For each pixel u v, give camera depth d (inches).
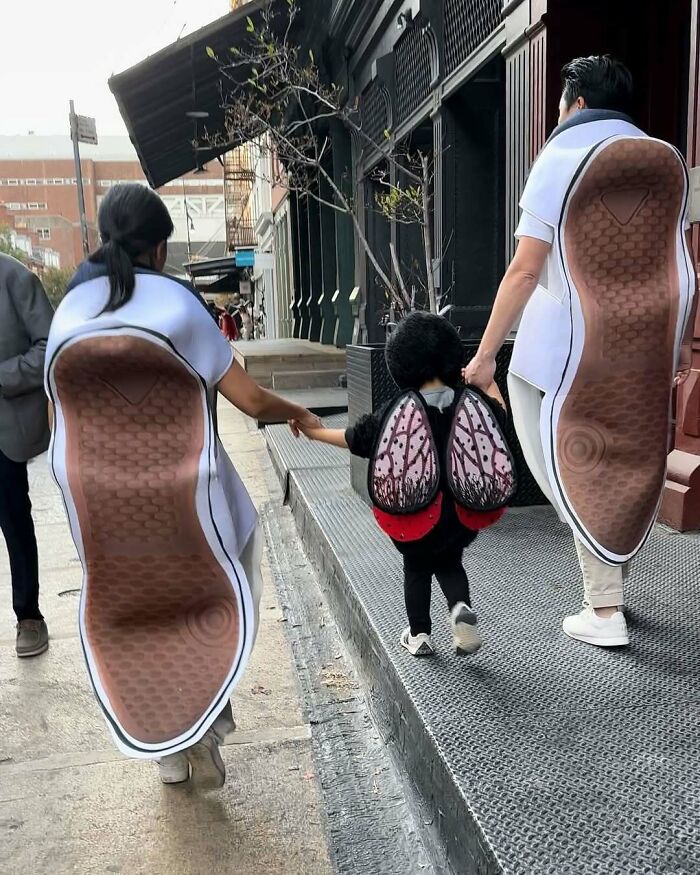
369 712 110.3
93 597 80.3
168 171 568.7
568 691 89.9
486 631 106.7
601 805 68.8
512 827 66.0
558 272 92.1
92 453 75.7
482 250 278.8
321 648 132.7
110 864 81.2
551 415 94.7
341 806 89.6
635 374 93.0
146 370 73.7
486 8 234.2
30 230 3946.9
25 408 123.9
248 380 81.2
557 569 130.5
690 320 94.8
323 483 205.8
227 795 93.0
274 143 291.6
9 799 93.3
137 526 77.0
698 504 145.3
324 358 458.3
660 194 89.4
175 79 375.9
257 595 86.2
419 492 88.0
